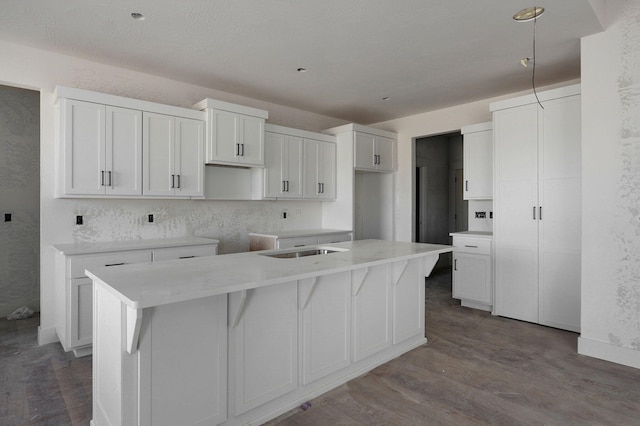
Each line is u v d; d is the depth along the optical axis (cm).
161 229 385
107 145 314
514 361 279
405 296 297
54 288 321
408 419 204
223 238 434
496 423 200
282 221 493
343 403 221
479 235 414
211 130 371
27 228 407
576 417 205
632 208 266
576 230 335
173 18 262
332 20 266
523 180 369
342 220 512
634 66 263
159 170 343
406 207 557
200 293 152
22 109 403
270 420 204
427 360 282
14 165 399
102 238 348
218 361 183
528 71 370
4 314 394
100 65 347
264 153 428
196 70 365
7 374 258
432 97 461
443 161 725
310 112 532
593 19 262
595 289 285
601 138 279
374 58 335
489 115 468
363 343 260
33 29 278
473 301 423
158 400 163
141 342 158
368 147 519
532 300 366
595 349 285
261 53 323
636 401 221
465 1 241
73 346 280
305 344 222
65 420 203
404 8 249
